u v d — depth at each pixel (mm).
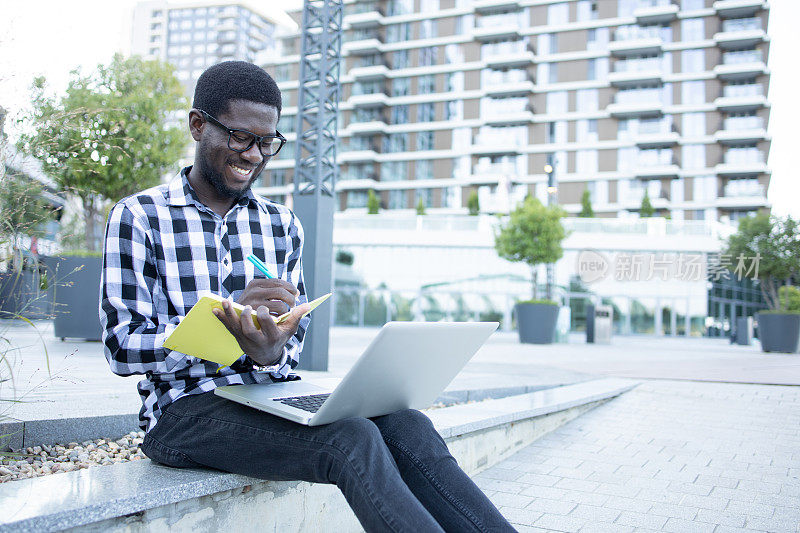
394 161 41438
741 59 37500
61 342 7777
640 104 37344
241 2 105688
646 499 2807
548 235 16516
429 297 25297
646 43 37438
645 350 13844
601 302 24453
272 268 1871
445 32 42031
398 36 42969
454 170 40438
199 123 1717
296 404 1557
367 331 22578
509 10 40812
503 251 16938
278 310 1551
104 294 1613
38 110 2080
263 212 1902
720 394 5598
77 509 1290
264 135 1707
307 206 6387
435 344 1587
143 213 1676
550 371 7305
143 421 1776
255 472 1558
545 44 40188
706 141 37375
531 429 3830
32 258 2094
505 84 39438
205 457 1614
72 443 2561
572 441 3887
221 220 1799
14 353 2168
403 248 25641
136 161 7562
